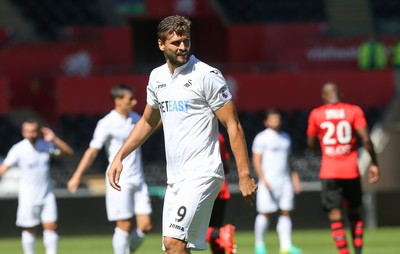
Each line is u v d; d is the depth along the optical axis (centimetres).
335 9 9250
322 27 8425
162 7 8712
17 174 6069
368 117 7888
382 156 5969
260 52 8400
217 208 3086
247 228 5756
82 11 8906
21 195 3784
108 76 7556
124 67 8088
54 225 3784
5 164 3766
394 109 7600
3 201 5709
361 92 7750
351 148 3484
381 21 9225
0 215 5703
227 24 8781
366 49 8075
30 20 8781
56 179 6331
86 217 5791
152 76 2223
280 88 7700
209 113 2166
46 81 7956
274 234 5828
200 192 2142
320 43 8312
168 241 2147
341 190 3488
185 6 8731
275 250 4700
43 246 5144
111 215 3331
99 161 7494
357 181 3488
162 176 6425
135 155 3338
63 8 8906
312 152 7250
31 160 3750
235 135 2125
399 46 8169
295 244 4906
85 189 6022
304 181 6228
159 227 5856
